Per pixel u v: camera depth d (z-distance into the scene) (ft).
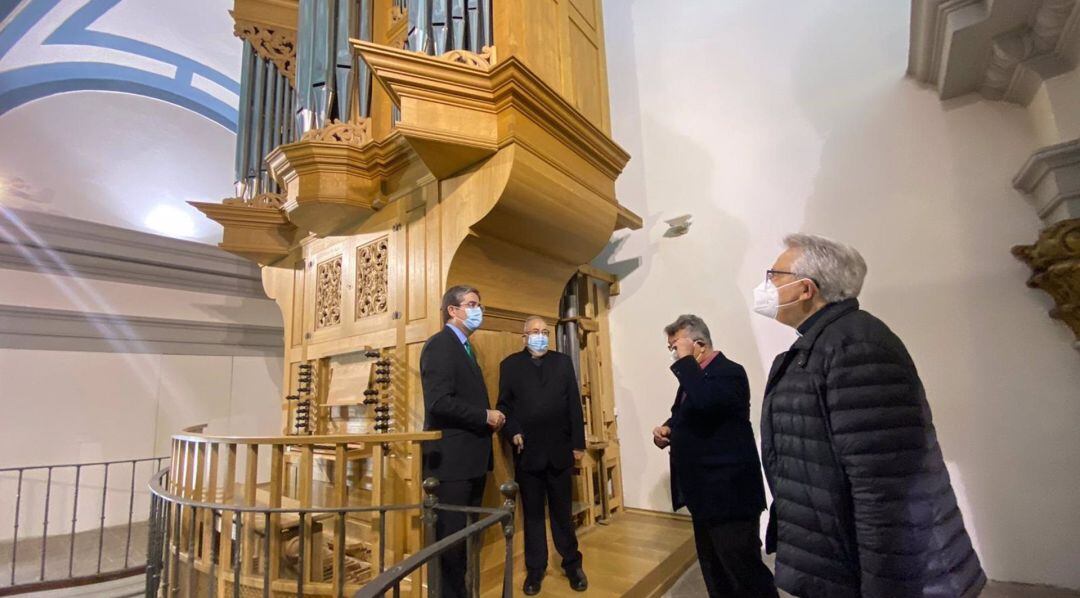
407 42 8.80
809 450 3.74
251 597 6.26
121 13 14.12
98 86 15.17
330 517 7.44
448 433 6.46
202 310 15.60
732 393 5.97
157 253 14.65
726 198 11.24
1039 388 7.79
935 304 8.67
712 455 5.96
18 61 13.56
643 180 12.54
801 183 10.29
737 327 10.78
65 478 12.67
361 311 9.44
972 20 7.07
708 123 11.69
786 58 10.78
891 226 9.21
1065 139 7.18
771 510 4.45
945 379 8.47
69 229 13.23
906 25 9.46
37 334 12.64
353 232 9.86
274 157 8.91
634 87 13.02
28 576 9.79
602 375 11.94
